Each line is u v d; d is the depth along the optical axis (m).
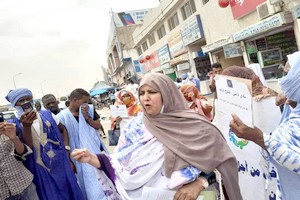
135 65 37.53
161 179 1.86
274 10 9.98
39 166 3.17
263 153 2.28
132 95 4.73
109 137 4.86
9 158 2.83
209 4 15.10
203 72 19.59
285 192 1.73
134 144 2.00
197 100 4.00
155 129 1.95
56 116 4.16
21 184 2.86
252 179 2.54
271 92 2.51
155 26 24.22
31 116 2.96
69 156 4.05
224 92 2.25
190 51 19.42
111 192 2.20
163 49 24.12
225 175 1.82
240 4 12.05
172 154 1.83
